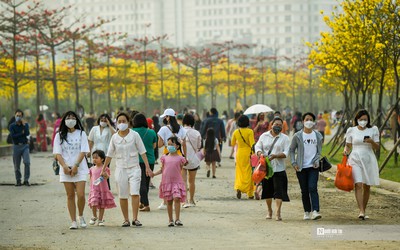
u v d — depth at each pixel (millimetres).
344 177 26875
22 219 27422
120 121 25469
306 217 26859
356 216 27453
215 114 48656
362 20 48062
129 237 23094
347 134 27344
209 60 128875
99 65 101750
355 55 51688
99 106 153625
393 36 44594
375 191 34688
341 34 50062
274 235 23156
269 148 27016
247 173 33219
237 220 26844
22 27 78875
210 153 43781
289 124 108188
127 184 25578
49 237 23266
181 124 34938
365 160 26953
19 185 39938
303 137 26984
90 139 32188
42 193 36344
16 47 80125
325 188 36594
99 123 32000
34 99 134000
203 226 25375
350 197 33062
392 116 62906
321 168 26953
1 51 85938
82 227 25281
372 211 28750
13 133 39969
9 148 68562
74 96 147375
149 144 29844
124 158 25562
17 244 21984
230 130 65062
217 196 34625
